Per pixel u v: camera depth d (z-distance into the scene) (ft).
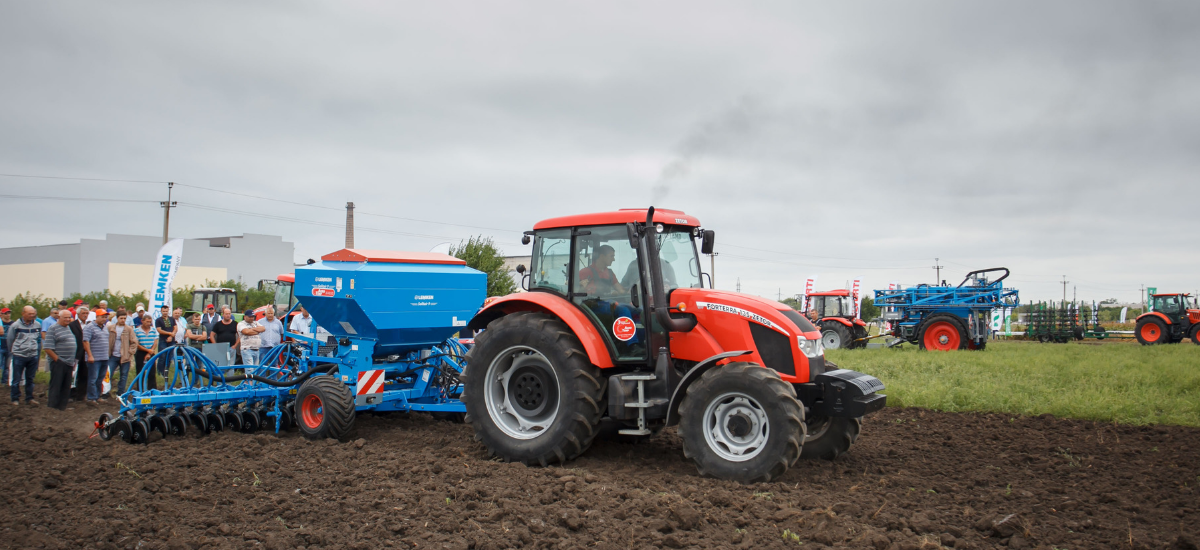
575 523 14.34
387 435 25.16
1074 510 15.96
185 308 100.68
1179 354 55.77
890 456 21.99
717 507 15.75
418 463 20.12
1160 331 79.30
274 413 26.17
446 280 26.96
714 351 19.75
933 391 33.01
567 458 20.12
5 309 44.14
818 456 21.11
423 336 26.71
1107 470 19.88
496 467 19.70
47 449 22.91
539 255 22.53
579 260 21.42
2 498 16.71
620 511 15.16
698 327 20.11
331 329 26.25
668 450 22.30
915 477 19.11
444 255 28.02
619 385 19.48
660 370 19.57
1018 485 18.25
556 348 20.16
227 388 26.73
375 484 17.54
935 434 25.71
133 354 39.34
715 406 18.54
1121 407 28.63
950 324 64.95
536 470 19.33
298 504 15.97
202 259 146.30
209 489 17.30
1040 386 35.19
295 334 30.42
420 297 26.05
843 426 20.63
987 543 13.87
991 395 32.01
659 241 21.03
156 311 50.39
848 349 69.26
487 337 21.42
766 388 17.62
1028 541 13.79
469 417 21.43
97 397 36.52
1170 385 36.14
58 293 135.23
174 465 19.99
